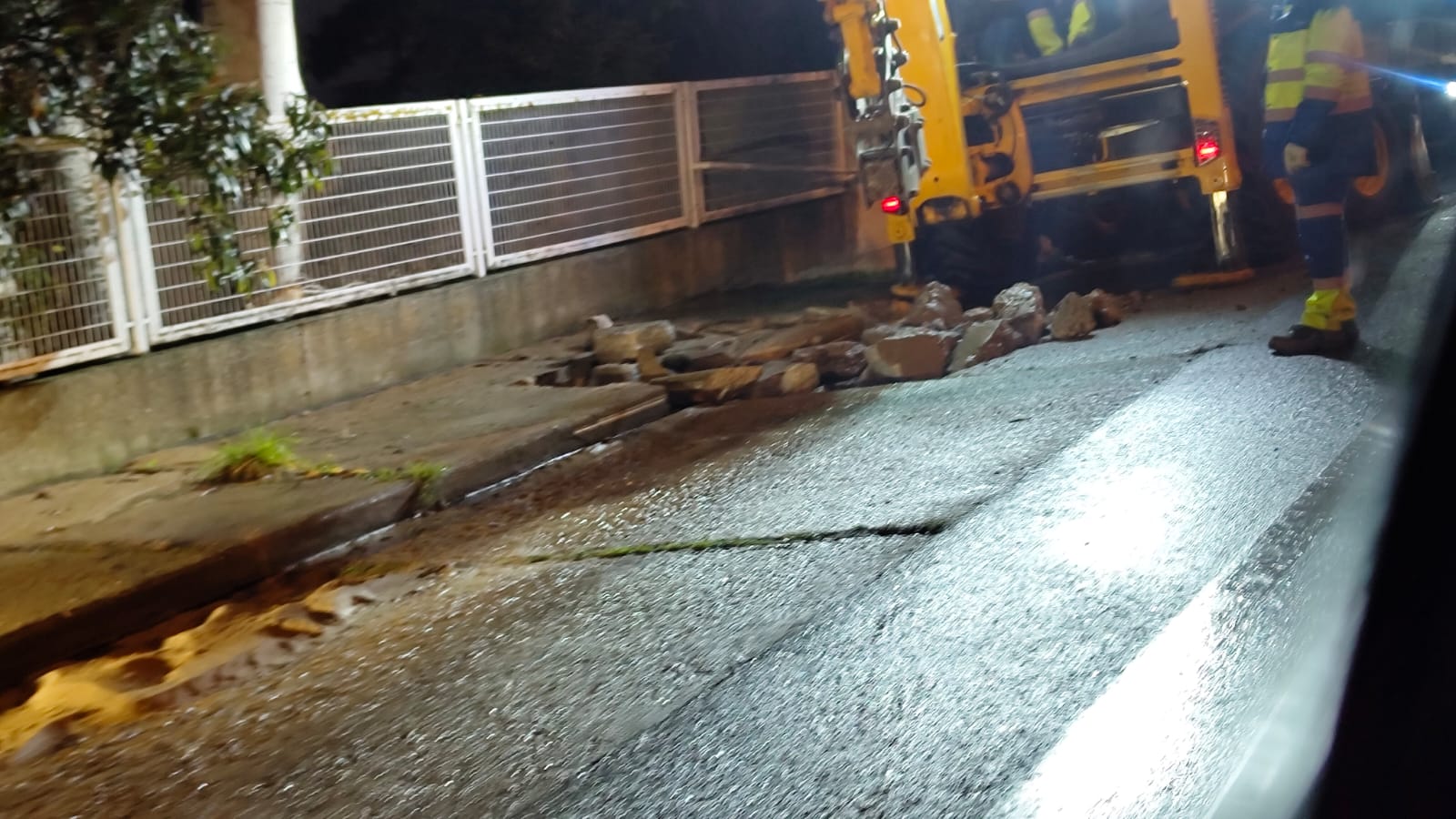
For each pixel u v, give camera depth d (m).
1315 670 3.86
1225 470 5.90
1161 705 4.05
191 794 4.37
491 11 14.32
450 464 7.45
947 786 3.80
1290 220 10.63
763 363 9.49
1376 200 10.70
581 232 11.45
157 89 7.45
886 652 4.66
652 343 10.11
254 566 6.41
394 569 6.39
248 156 7.83
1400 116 10.72
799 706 4.37
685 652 4.91
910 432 7.35
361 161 9.55
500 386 9.34
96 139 7.56
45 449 7.69
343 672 5.22
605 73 14.62
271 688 5.18
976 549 5.43
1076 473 6.14
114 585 5.98
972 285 10.99
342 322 9.31
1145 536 5.31
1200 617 4.57
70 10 7.10
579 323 11.25
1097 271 11.34
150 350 8.27
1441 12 11.05
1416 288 8.43
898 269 11.15
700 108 12.78
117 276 8.06
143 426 8.15
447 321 10.09
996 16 10.93
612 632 5.20
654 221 12.26
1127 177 10.34
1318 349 7.46
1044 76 10.45
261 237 8.91
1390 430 4.53
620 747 4.27
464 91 14.55
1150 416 6.82
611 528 6.53
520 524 6.86
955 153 10.56
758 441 7.71
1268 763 3.59
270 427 8.72
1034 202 10.93
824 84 14.40
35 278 7.65
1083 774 3.77
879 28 10.52
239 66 8.97
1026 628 4.68
